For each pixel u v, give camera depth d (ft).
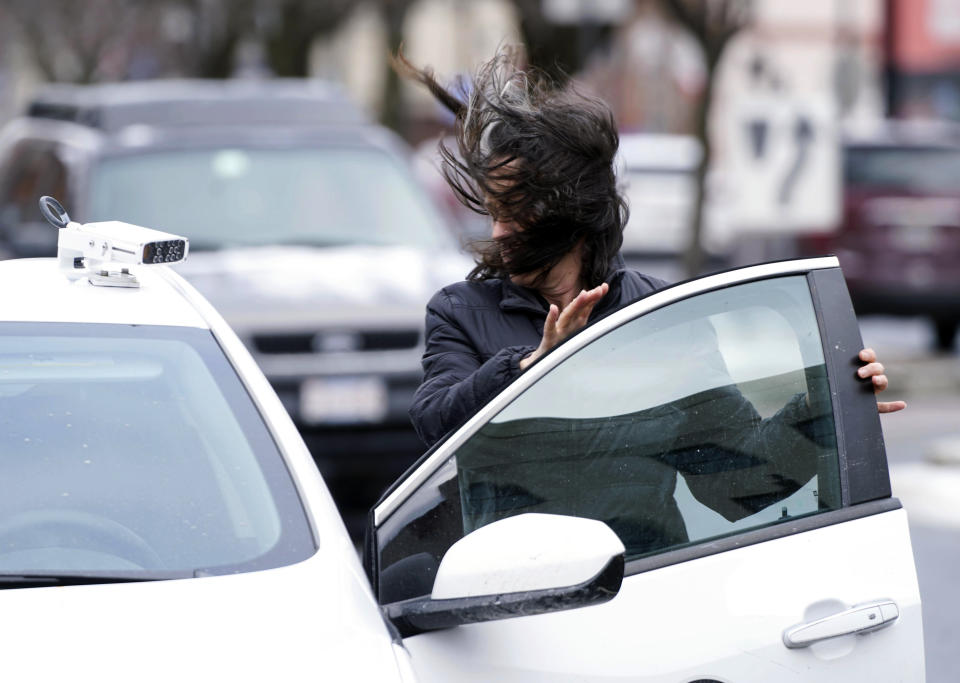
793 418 39.63
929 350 205.26
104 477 36.60
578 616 36.22
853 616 38.01
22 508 35.70
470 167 41.63
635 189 217.15
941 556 101.86
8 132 129.39
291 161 110.73
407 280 98.99
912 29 471.62
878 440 39.96
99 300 42.09
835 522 39.11
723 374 39.52
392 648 32.37
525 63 45.78
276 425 38.68
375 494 99.40
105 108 114.32
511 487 37.40
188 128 113.80
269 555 34.94
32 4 446.19
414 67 45.47
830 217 162.20
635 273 44.37
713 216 207.72
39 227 113.39
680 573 37.55
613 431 38.27
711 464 39.01
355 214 108.88
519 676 34.99
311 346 93.76
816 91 484.74
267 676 30.58
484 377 39.68
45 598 32.55
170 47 451.12
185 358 40.01
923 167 195.11
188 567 34.58
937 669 79.00
